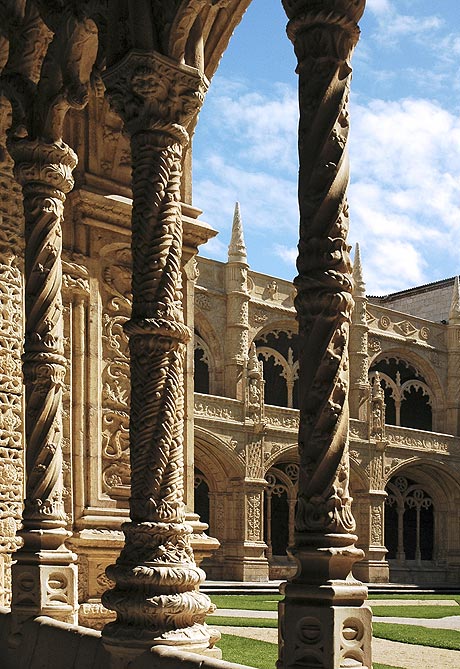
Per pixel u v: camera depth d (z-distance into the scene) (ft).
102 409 27.86
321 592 12.68
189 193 30.27
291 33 14.40
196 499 102.12
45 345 22.30
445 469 121.80
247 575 97.71
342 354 13.52
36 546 21.63
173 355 16.96
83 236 28.14
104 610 25.89
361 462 112.68
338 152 13.80
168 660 14.83
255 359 103.60
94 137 28.53
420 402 130.31
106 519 26.76
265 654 29.25
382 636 38.60
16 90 23.15
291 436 105.40
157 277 17.03
